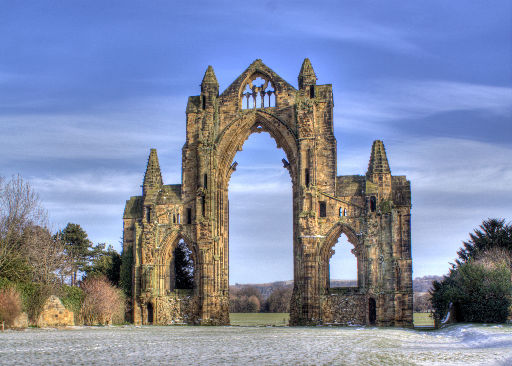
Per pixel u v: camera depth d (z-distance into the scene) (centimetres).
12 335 6806
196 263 11369
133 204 12188
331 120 11344
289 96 11556
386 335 7675
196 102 11975
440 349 5456
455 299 9906
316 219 10919
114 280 12494
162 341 6000
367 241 10669
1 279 8956
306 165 11075
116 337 6638
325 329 9544
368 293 10512
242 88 11831
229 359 4175
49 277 10350
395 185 11156
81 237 15488
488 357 4669
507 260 11856
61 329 8612
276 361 4078
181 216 11619
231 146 11731
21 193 10925
